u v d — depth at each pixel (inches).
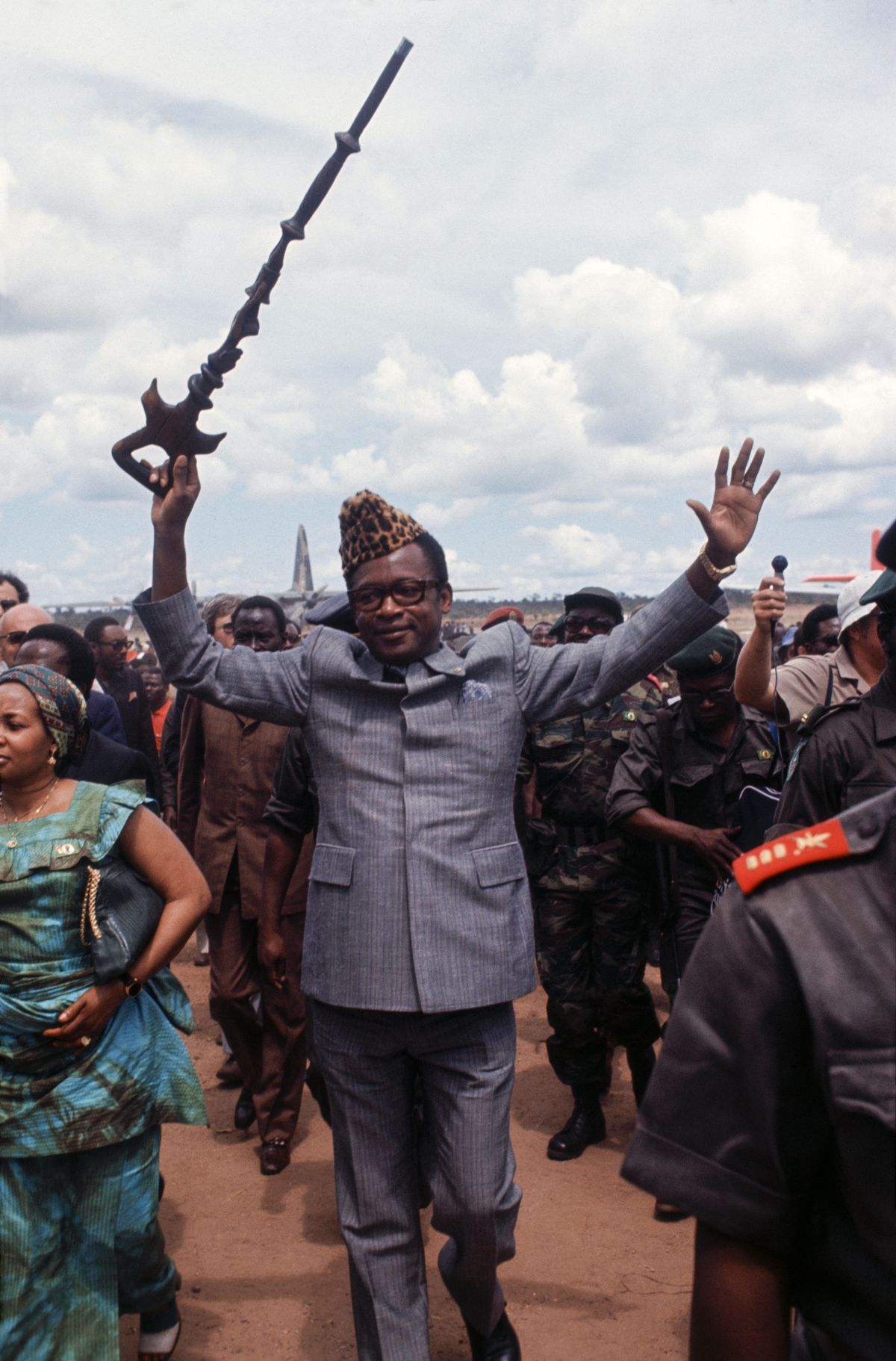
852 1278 40.2
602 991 168.6
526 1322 128.3
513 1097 197.5
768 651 136.6
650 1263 141.5
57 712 104.6
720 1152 41.2
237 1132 184.2
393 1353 103.5
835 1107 38.0
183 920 105.9
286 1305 133.2
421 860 102.2
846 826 40.8
